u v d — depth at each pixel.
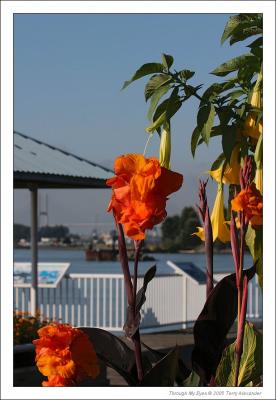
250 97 2.52
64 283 13.65
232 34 2.65
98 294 13.50
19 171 10.23
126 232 2.10
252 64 2.62
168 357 2.22
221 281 2.37
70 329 2.30
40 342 2.29
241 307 2.33
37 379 8.18
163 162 2.47
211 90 2.54
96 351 2.36
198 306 14.35
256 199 2.27
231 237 2.36
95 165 11.99
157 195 2.12
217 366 2.37
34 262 12.30
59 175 10.79
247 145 2.54
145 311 13.72
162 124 2.49
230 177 2.56
